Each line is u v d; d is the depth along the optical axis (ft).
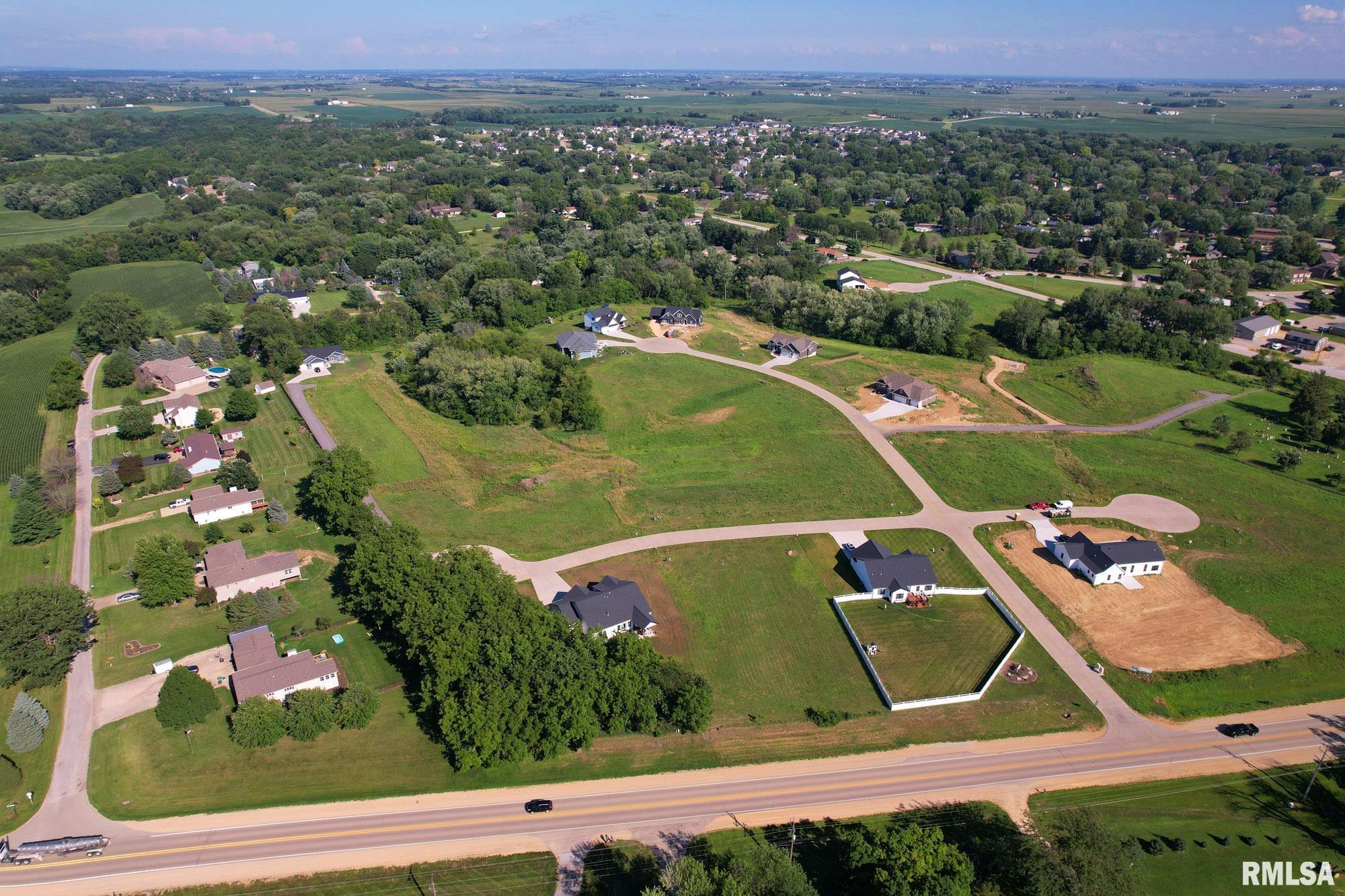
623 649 236.63
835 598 284.82
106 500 352.69
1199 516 335.26
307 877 185.88
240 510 343.67
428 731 228.84
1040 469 375.04
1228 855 188.85
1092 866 168.04
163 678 249.55
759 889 163.73
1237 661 252.42
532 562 309.01
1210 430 420.77
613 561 309.63
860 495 356.38
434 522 336.90
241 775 213.66
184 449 387.34
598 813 202.28
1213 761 216.95
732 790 209.05
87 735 227.40
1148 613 277.03
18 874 187.21
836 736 226.58
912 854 169.99
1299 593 283.79
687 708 224.94
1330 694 239.71
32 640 243.40
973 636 269.23
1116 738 224.74
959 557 311.88
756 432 421.18
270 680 235.61
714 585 295.69
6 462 390.42
